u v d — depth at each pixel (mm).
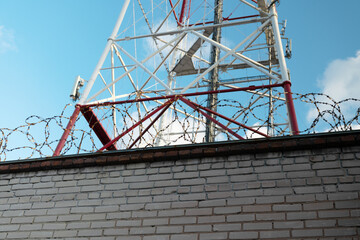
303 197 4258
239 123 7695
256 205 4355
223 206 4465
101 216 4855
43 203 5238
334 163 4410
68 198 5180
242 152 4820
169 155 5074
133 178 5094
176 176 4914
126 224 4680
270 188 4438
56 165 5523
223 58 10055
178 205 4645
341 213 4035
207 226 4371
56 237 4840
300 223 4090
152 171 5074
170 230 4473
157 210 4684
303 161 4535
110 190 5074
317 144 4559
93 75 10531
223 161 4852
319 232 3977
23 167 5672
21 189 5496
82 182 5289
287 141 4684
